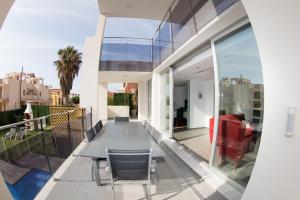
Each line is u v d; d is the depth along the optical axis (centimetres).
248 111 289
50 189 303
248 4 149
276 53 131
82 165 399
